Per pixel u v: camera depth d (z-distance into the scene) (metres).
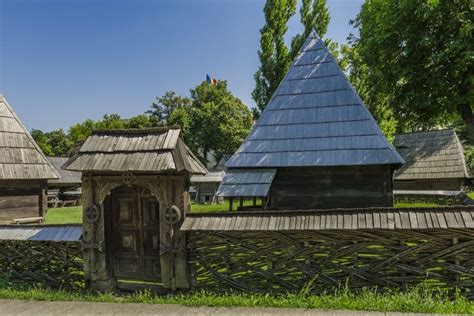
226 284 5.28
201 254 5.36
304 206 7.82
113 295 5.44
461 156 20.09
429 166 20.59
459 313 4.04
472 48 10.49
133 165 5.22
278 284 5.10
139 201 5.82
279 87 9.01
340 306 4.38
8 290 5.57
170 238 5.28
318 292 4.91
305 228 4.77
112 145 5.61
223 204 24.09
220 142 42.53
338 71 8.69
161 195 5.36
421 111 13.38
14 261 6.27
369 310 4.25
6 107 9.55
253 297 4.82
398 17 11.73
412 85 12.30
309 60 9.16
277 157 7.91
